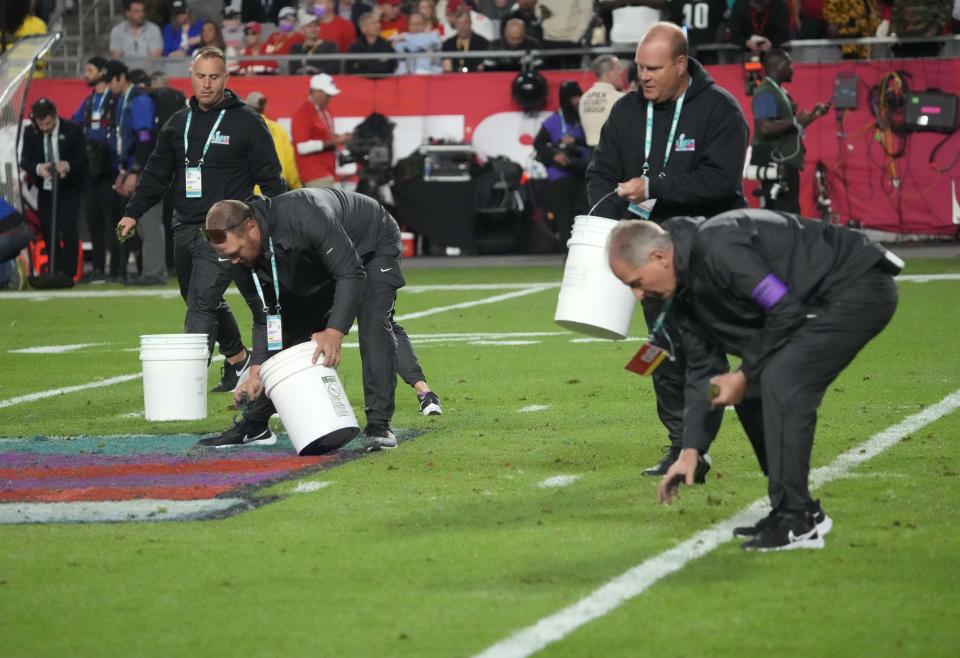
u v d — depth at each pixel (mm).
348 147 80625
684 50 25625
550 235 80750
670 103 25969
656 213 26203
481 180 80625
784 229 19656
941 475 25344
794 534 20203
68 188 73438
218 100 36219
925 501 23297
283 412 27141
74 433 32344
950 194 76938
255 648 16625
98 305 64125
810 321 19578
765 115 60375
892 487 24406
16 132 66062
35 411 35875
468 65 82188
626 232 19500
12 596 18938
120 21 98188
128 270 83938
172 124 36438
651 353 21781
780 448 19891
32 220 74500
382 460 28047
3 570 20219
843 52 78062
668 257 19406
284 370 26906
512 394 36812
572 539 21234
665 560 19906
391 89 80875
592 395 36281
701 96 25781
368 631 17109
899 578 18859
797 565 19531
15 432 32656
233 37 90438
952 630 16750
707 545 20656
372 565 20047
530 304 60562
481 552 20609
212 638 17016
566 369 41406
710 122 25656
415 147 81125
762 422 21203
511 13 82312
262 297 26969
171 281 75312
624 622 17219
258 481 26203
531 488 25078
